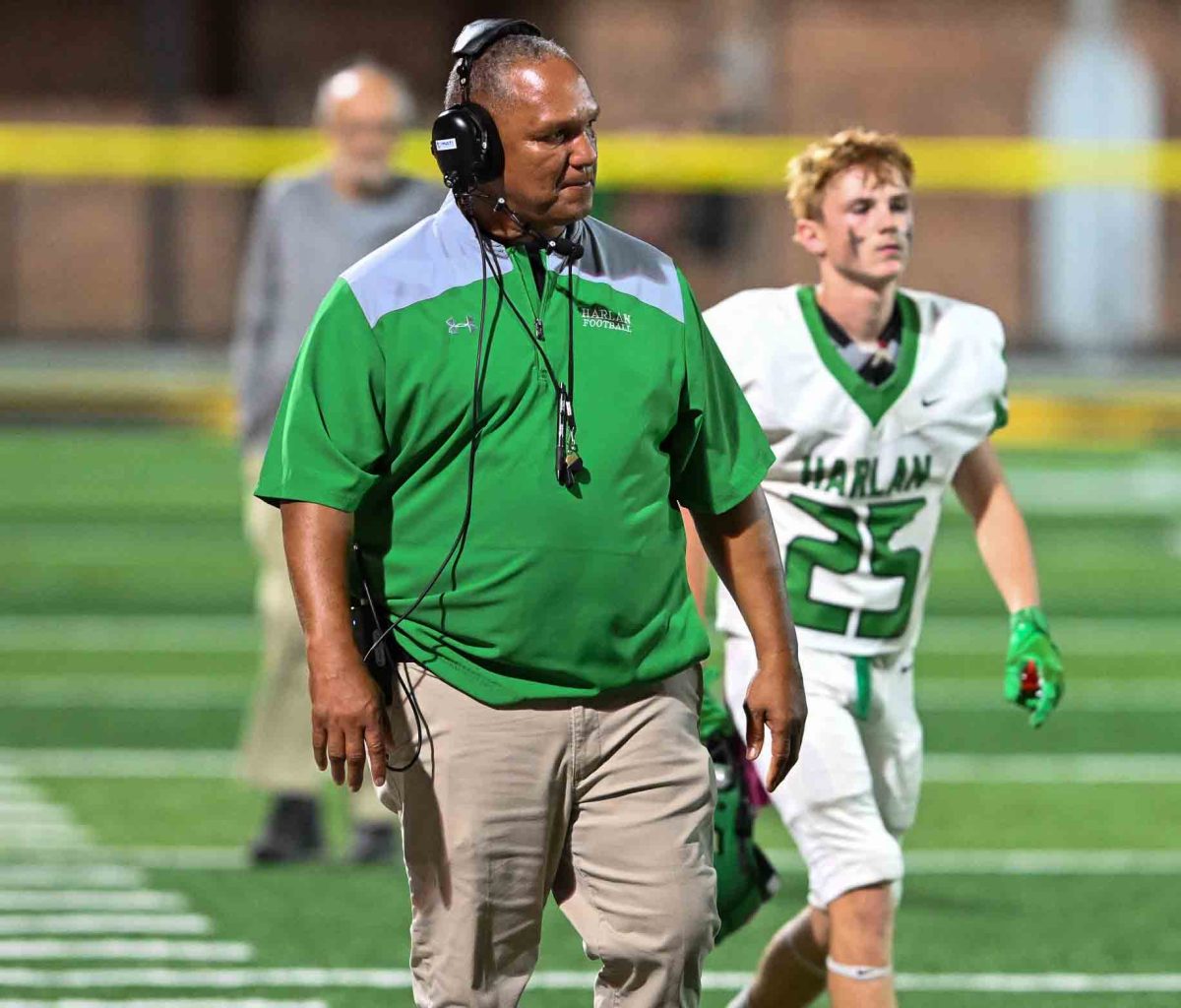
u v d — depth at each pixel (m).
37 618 32.53
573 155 10.40
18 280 64.88
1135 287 65.62
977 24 65.56
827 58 65.62
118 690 27.78
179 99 64.75
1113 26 65.50
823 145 13.47
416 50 68.81
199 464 49.19
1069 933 17.56
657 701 10.64
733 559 10.97
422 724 10.45
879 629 13.45
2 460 49.59
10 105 64.00
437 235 10.55
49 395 55.12
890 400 13.31
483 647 10.40
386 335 10.30
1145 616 33.56
